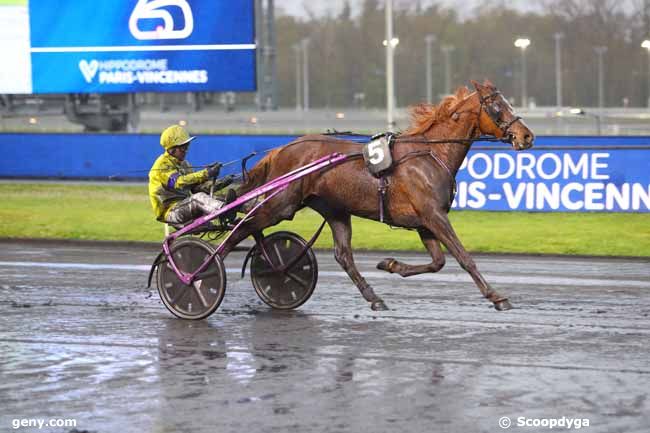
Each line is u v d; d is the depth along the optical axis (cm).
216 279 1051
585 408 721
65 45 2866
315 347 920
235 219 1126
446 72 8325
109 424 695
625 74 7188
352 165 1051
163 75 2825
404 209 1038
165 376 821
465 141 1041
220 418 704
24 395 770
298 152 1077
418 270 1059
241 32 2773
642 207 2005
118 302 1164
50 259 1541
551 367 838
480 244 1695
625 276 1358
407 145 1042
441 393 761
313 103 9175
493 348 909
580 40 7512
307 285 1106
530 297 1183
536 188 2048
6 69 2897
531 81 8025
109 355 897
